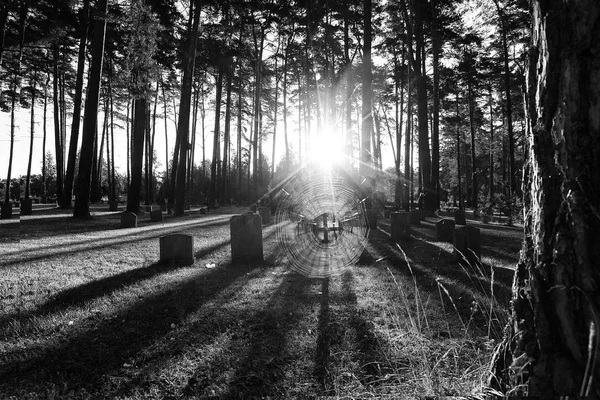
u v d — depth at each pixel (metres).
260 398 2.80
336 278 6.27
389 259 7.80
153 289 5.59
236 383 3.00
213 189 34.06
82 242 10.30
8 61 26.56
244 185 57.16
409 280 6.05
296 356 3.43
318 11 26.09
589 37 1.48
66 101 38.09
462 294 5.17
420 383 2.46
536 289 1.62
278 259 7.86
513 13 23.34
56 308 4.74
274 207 20.44
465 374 2.37
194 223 16.50
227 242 10.48
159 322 4.23
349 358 3.33
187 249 7.50
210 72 32.41
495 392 1.82
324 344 3.65
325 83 34.94
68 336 3.87
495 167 55.16
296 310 4.62
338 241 7.48
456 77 29.55
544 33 1.67
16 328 4.02
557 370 1.51
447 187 64.19
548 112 1.65
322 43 31.69
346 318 4.32
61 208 25.59
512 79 27.72
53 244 9.92
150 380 3.05
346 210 7.58
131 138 40.56
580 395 1.33
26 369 3.24
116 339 3.78
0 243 10.06
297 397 2.80
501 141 45.00
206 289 5.59
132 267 7.23
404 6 21.06
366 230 7.85
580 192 1.49
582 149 1.50
